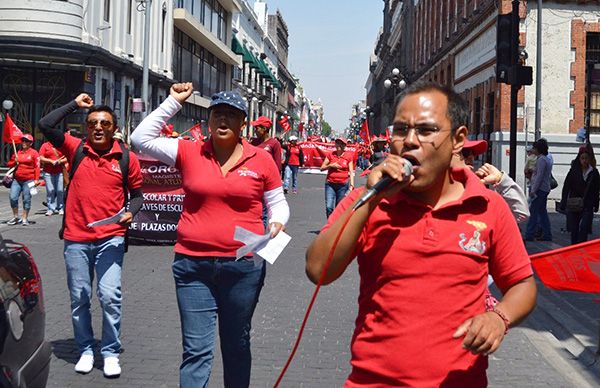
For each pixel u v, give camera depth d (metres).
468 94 32.59
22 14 25.03
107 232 5.97
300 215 19.12
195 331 4.63
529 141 24.70
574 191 13.02
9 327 3.73
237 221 4.68
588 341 7.14
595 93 24.77
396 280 2.67
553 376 6.16
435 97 2.71
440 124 2.67
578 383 6.01
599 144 24.33
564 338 7.49
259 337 7.12
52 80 26.88
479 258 2.70
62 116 6.00
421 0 53.50
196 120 47.34
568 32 24.67
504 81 12.25
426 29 50.06
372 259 2.74
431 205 2.76
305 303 8.70
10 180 15.55
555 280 4.23
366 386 2.70
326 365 6.28
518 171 24.62
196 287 4.67
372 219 2.74
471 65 31.81
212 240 4.62
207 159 4.75
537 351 6.95
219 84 55.59
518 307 2.68
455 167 2.85
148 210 13.13
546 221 14.32
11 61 25.52
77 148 6.01
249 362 4.87
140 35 33.88
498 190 4.46
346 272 10.96
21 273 4.19
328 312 8.27
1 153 26.62
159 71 37.34
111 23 30.00
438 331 2.62
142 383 5.72
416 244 2.65
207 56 50.78
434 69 45.06
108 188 5.97
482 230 2.71
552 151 24.64
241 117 4.75
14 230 14.72
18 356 3.81
